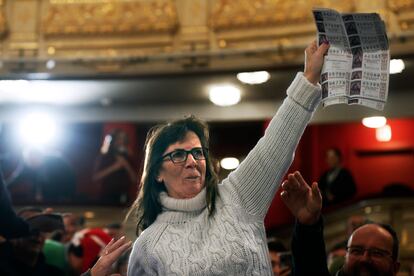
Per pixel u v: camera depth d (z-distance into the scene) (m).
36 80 17.09
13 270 6.08
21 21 17.41
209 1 16.81
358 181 16.94
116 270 8.44
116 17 17.09
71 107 18.14
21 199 16.30
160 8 16.98
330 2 15.86
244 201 4.03
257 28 16.33
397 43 15.07
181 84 16.97
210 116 17.56
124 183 17.27
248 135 17.73
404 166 16.81
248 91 17.00
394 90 16.56
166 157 4.10
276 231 14.88
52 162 16.73
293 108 4.02
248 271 3.82
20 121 18.00
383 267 5.12
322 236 4.35
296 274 4.37
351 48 4.04
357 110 16.78
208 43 16.64
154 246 3.93
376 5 15.46
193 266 3.81
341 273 5.25
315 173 16.64
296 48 15.95
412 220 14.63
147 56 16.70
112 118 17.95
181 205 4.03
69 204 16.09
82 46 17.16
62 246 8.75
